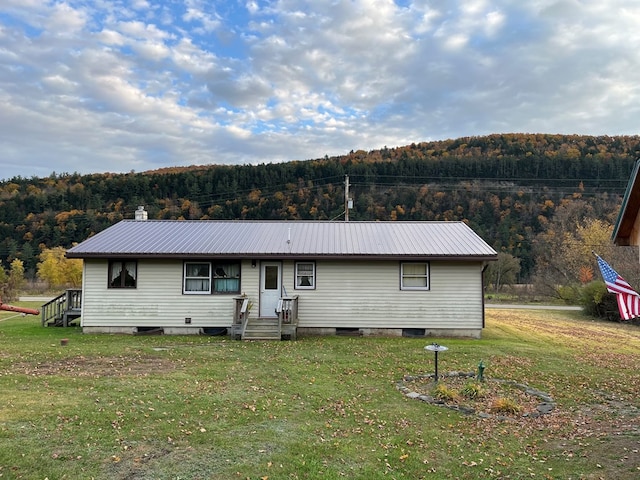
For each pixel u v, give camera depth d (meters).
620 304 7.42
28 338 15.45
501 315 25.27
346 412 7.92
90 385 8.95
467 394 9.01
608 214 43.59
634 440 6.78
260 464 5.69
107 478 5.22
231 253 16.61
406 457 6.09
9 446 5.89
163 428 6.77
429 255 16.28
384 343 14.95
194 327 17.00
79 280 49.19
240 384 9.47
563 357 13.44
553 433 7.22
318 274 17.05
